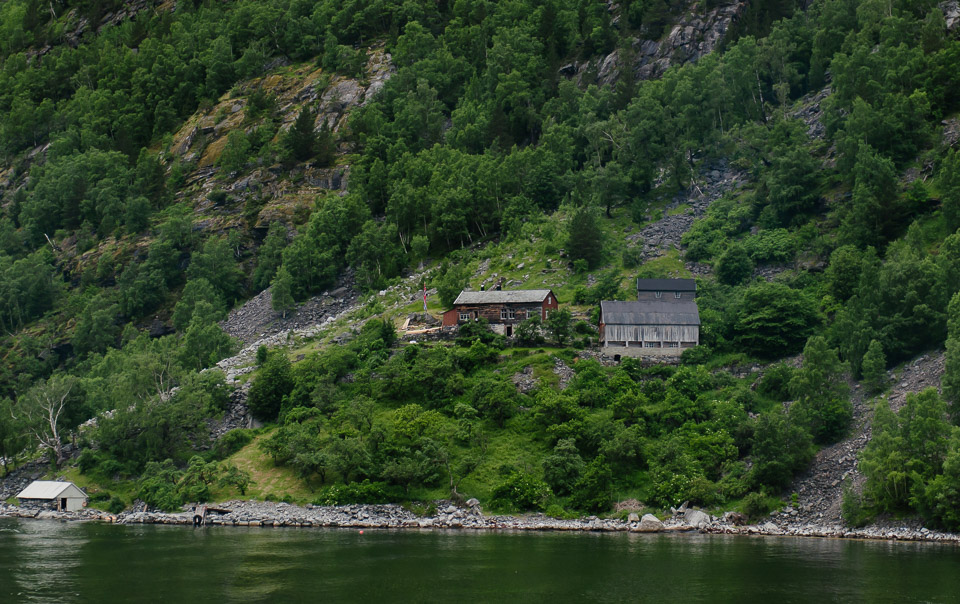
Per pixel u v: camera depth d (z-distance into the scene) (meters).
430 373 149.38
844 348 148.38
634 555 100.62
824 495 121.50
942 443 112.81
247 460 144.50
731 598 81.19
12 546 109.19
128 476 148.00
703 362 155.88
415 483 131.38
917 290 145.25
